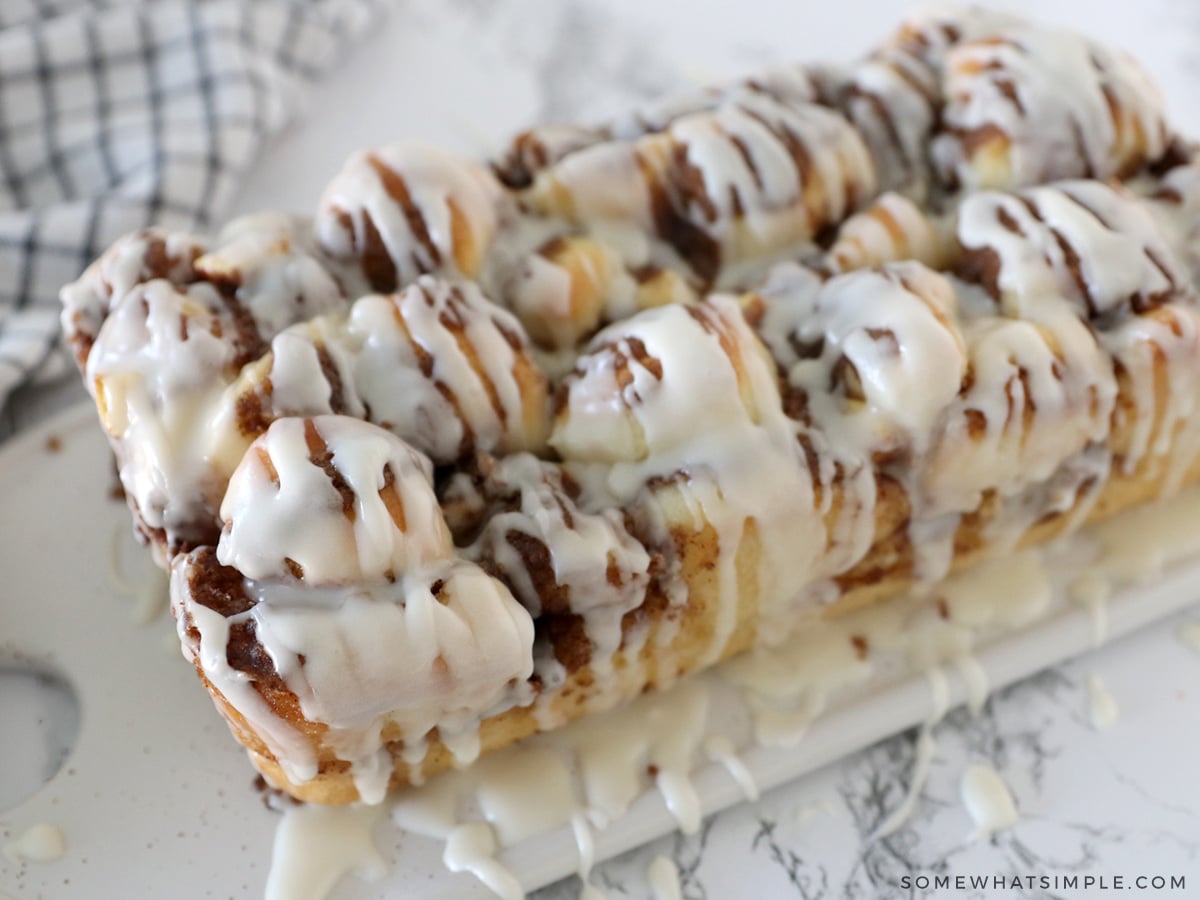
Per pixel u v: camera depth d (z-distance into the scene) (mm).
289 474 340
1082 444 402
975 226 413
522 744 389
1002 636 413
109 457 444
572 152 432
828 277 407
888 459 386
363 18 587
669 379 372
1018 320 399
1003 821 385
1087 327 401
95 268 396
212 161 517
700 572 376
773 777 388
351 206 396
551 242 413
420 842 374
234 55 542
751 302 400
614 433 375
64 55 542
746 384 377
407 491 347
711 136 422
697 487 371
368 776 367
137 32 547
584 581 360
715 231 421
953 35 463
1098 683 410
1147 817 387
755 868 378
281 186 540
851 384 386
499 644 343
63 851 372
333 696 336
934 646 409
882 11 628
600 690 385
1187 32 608
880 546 401
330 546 337
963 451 386
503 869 370
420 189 397
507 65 593
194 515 366
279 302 387
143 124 529
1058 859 380
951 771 395
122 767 386
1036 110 431
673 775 384
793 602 400
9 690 407
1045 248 404
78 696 399
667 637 383
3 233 489
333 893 367
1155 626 422
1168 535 431
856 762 397
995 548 418
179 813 379
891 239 417
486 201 408
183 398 365
